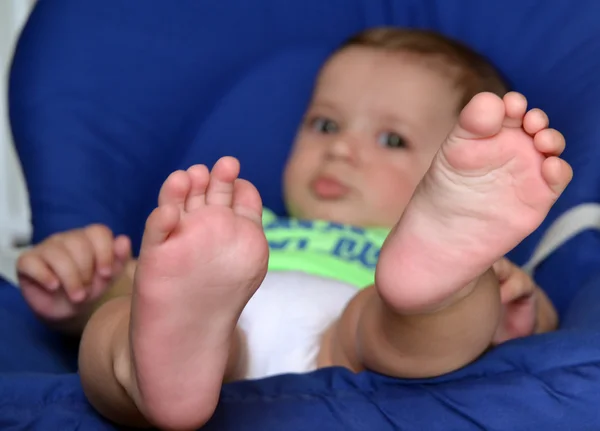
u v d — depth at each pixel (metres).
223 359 0.66
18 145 1.28
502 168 0.64
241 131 1.46
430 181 0.66
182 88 1.41
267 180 1.46
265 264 0.64
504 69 1.44
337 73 1.39
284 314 0.98
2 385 0.76
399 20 1.52
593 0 1.41
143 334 0.63
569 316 1.03
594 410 0.69
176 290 0.62
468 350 0.76
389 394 0.75
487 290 0.73
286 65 1.50
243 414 0.71
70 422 0.73
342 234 1.19
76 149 1.26
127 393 0.70
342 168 1.32
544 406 0.69
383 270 0.69
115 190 1.28
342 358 0.89
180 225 0.62
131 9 1.37
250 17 1.47
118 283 0.99
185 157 1.43
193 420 0.66
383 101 1.34
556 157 0.64
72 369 1.02
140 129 1.35
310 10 1.51
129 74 1.35
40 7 1.34
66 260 0.95
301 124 1.45
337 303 1.01
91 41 1.33
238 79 1.48
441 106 1.34
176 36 1.41
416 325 0.73
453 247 0.67
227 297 0.64
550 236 1.21
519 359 0.75
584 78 1.34
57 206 1.22
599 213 1.20
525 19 1.45
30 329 1.05
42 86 1.28
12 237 1.79
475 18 1.48
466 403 0.70
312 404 0.72
